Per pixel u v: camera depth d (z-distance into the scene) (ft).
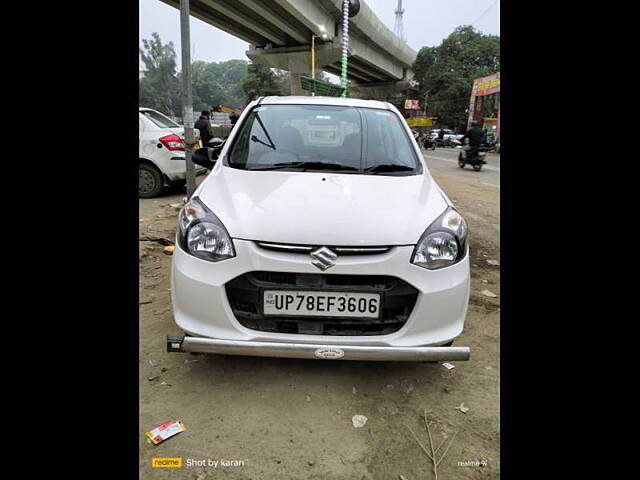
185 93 17.15
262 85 169.07
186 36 16.74
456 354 5.92
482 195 27.30
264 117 9.59
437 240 6.43
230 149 8.83
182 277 6.38
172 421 5.97
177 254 6.64
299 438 5.77
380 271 6.12
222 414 6.15
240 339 6.15
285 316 6.16
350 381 6.98
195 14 74.79
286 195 7.00
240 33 89.30
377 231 6.29
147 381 6.79
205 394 6.56
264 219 6.40
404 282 6.20
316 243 6.12
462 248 6.73
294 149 8.75
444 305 6.32
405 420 6.19
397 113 10.37
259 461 5.38
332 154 8.67
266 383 6.86
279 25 79.25
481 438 5.88
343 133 9.24
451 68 153.38
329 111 9.84
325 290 6.08
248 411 6.23
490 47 151.02
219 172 8.17
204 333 6.26
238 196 7.01
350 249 6.12
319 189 7.21
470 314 9.77
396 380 7.06
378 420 6.16
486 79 86.43
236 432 5.83
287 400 6.49
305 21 76.13
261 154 8.60
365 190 7.32
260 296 6.14
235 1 71.92
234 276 6.15
